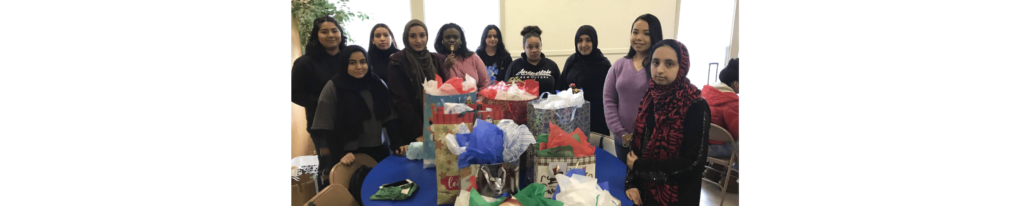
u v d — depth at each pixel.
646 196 1.25
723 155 1.26
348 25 1.26
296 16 1.26
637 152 1.26
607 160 1.28
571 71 1.24
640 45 1.21
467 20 1.25
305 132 1.31
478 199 0.90
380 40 1.27
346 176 1.31
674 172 1.25
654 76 1.22
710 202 1.28
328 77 1.28
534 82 1.25
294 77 1.29
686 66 1.21
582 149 1.06
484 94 1.22
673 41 1.21
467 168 1.00
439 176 1.07
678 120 1.23
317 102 1.29
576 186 0.91
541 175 1.06
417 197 1.12
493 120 1.17
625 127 1.26
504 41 1.25
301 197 1.34
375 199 1.11
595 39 1.22
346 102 1.29
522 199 0.92
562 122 1.16
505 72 1.27
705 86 1.22
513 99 1.20
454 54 1.27
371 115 1.30
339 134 1.30
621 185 1.23
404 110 1.30
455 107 1.06
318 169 1.32
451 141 1.01
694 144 1.24
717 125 1.24
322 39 1.26
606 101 1.25
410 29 1.26
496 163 0.99
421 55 1.28
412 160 1.33
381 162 1.32
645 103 1.24
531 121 1.18
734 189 1.28
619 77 1.23
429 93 1.21
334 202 1.26
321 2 1.26
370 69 1.28
